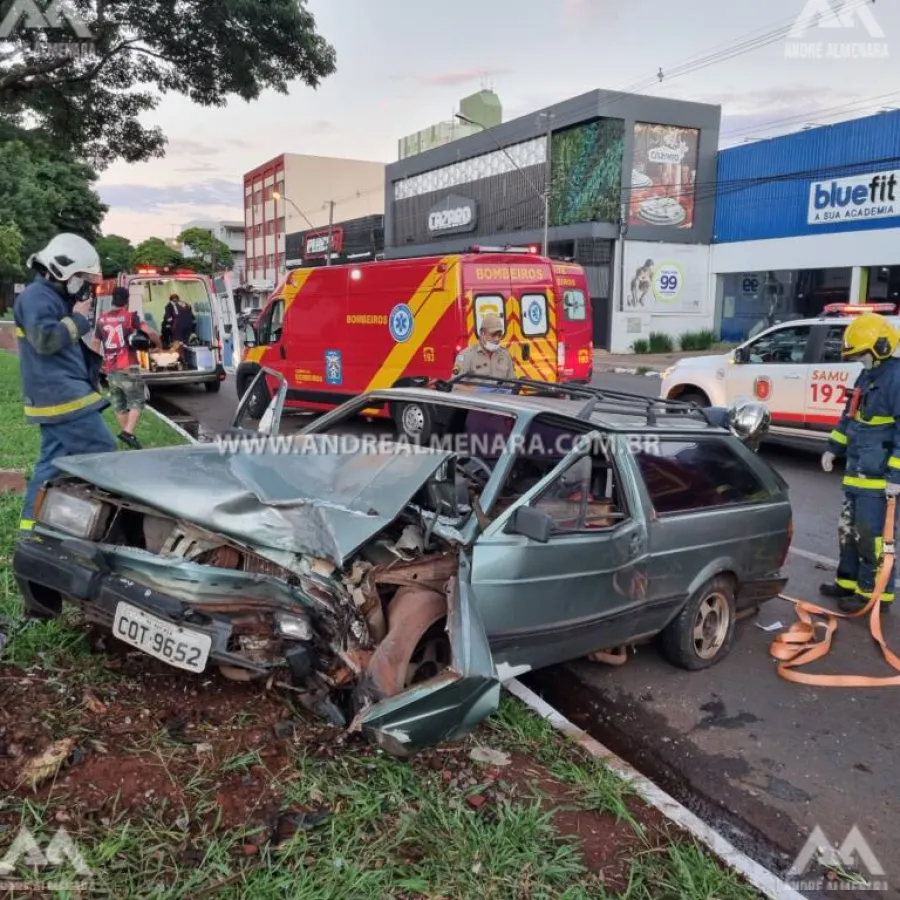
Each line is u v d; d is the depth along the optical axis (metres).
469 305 10.05
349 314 11.71
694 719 3.94
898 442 5.05
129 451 3.77
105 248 67.38
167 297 17.58
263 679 3.41
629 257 34.25
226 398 15.78
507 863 2.57
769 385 10.12
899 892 2.81
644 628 4.11
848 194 29.05
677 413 4.80
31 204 40.50
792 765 3.57
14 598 4.05
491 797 2.95
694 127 34.53
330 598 2.92
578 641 3.76
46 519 3.51
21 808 2.53
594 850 2.75
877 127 28.02
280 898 2.30
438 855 2.57
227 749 2.96
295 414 14.02
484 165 41.16
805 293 31.81
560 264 11.25
